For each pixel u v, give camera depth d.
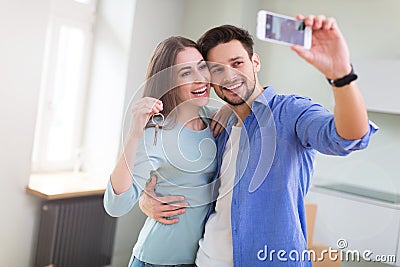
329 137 1.00
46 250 2.96
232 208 1.21
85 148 3.54
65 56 3.39
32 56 2.80
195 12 3.77
